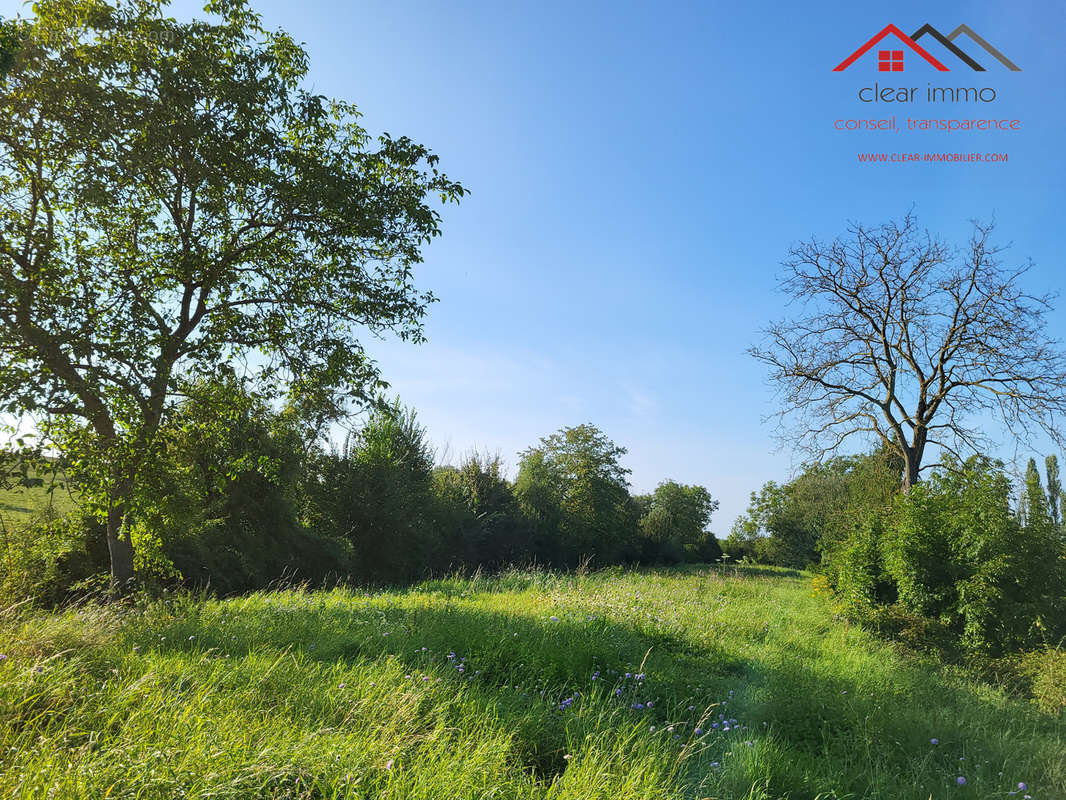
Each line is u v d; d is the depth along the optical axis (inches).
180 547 587.2
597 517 1657.2
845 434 896.3
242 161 434.0
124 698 149.6
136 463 382.0
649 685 239.0
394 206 495.2
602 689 226.1
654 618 380.8
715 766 161.6
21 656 169.0
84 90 366.0
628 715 195.0
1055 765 200.8
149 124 391.9
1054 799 176.2
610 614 369.1
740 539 2625.5
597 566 1497.3
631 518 1884.8
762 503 2252.7
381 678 187.9
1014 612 424.5
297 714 159.8
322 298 505.0
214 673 178.9
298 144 499.8
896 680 314.2
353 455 944.9
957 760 207.6
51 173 401.7
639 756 156.2
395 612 331.3
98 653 191.2
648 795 131.9
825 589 683.4
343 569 817.5
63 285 390.0
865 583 537.3
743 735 196.1
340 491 918.4
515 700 193.6
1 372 331.0
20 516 379.2
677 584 724.0
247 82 433.7
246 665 193.8
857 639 438.3
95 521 502.0
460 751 141.9
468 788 126.8
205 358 434.3
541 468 1759.4
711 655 316.5
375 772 128.6
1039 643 409.4
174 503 394.6
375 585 831.1
